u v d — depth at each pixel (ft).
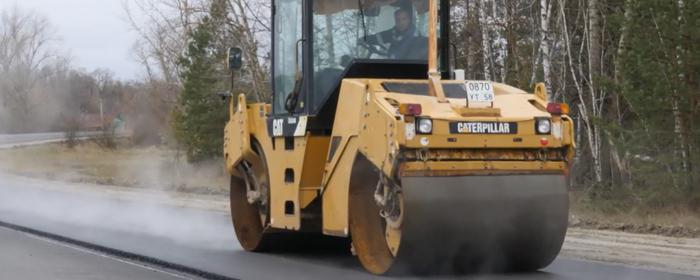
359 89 37.19
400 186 34.53
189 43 124.06
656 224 60.70
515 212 34.68
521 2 100.17
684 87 68.69
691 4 67.31
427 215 33.71
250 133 46.11
